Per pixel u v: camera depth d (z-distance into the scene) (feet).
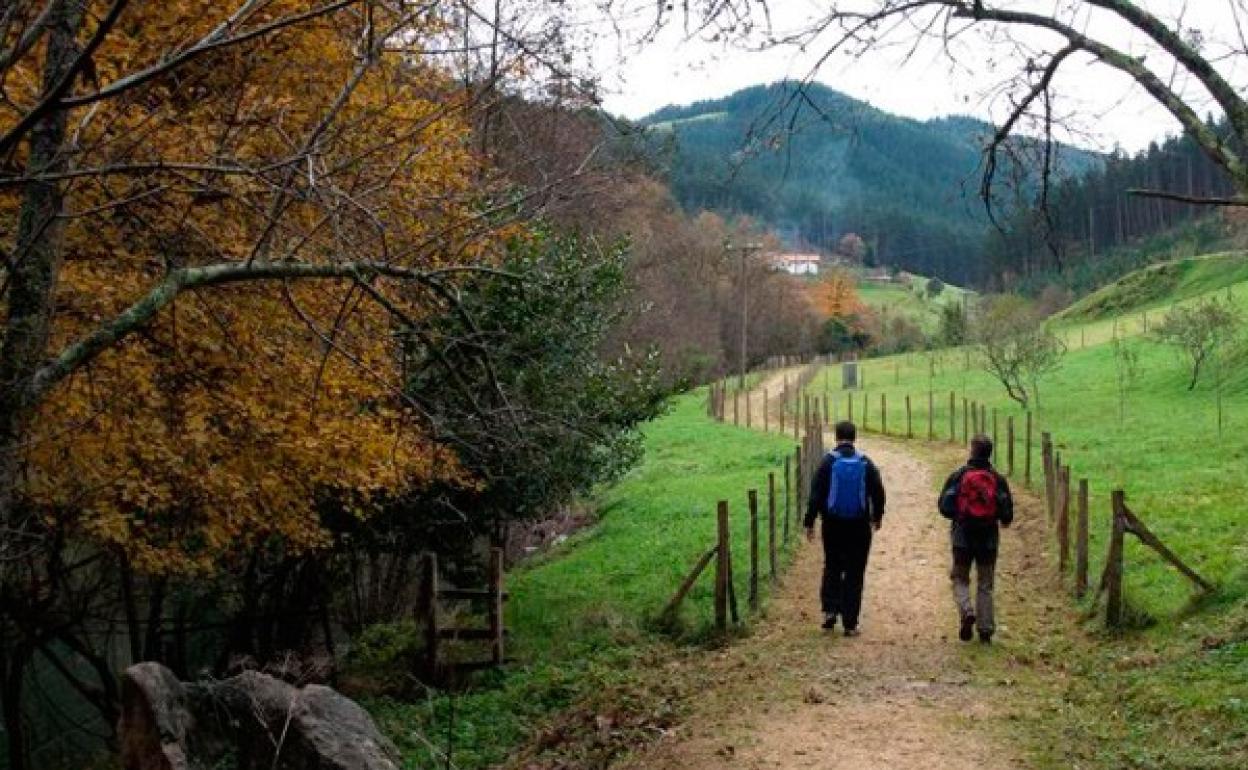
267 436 35.53
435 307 27.86
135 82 15.83
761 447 121.29
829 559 42.68
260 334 32.35
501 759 33.17
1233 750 25.05
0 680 42.11
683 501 85.35
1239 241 172.76
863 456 42.50
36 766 48.88
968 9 25.18
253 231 28.40
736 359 279.90
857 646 40.04
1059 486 59.62
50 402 29.30
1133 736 27.84
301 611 52.34
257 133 27.40
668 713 33.45
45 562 42.68
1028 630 41.96
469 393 24.81
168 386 33.58
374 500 47.83
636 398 58.54
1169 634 36.68
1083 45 25.35
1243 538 47.55
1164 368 158.51
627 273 76.48
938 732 29.30
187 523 39.17
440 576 59.77
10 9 16.84
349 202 21.86
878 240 392.27
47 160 19.13
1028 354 141.18
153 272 29.66
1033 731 29.04
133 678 21.67
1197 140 23.52
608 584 59.16
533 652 45.34
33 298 19.27
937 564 55.62
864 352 330.75
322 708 22.22
